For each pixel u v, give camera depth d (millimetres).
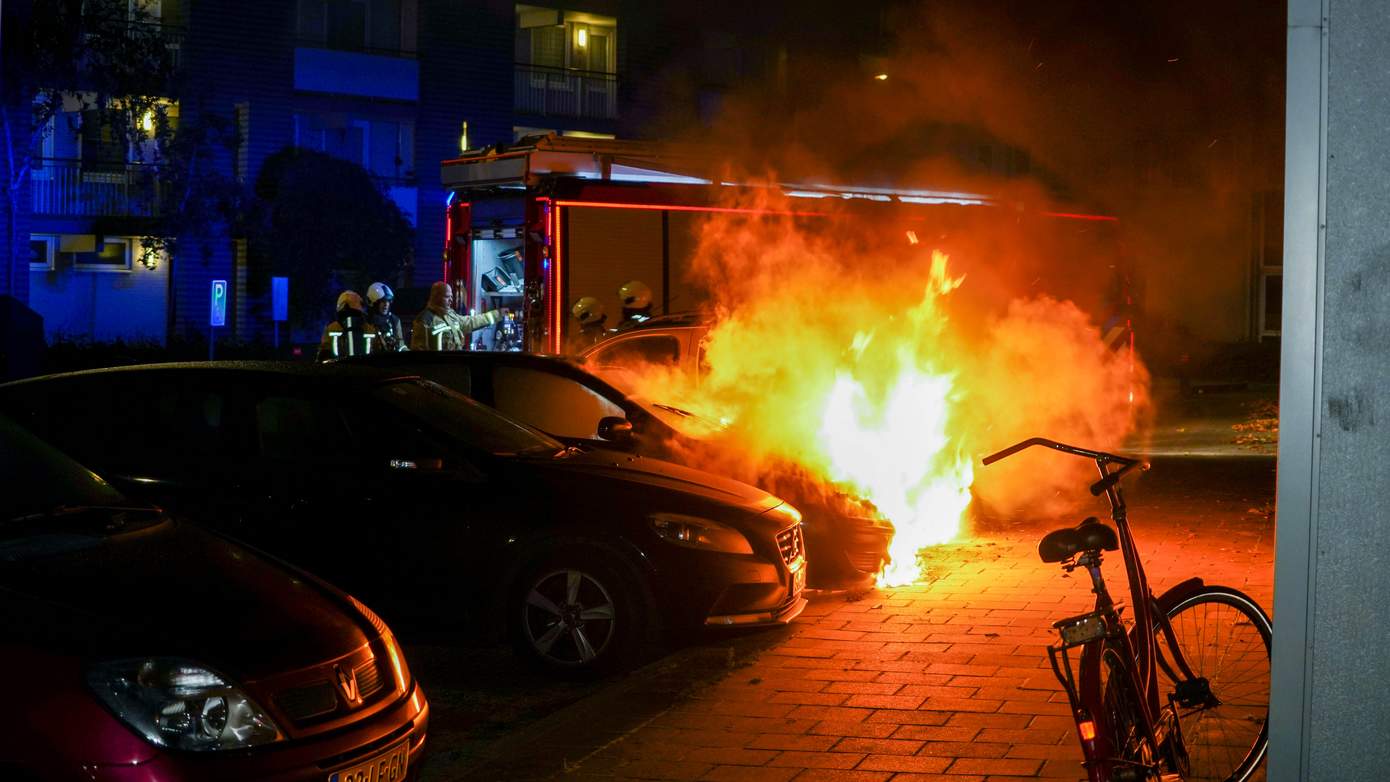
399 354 9734
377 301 16203
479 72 40312
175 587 4633
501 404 9523
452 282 18250
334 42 38406
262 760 4211
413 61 39062
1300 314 3180
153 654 4195
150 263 34875
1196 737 5043
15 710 3990
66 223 34781
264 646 4453
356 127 38781
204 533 5352
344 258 35500
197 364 7785
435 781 5660
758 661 7152
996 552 10719
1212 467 17328
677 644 7941
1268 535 11328
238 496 7449
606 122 42250
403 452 7508
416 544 7371
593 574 7297
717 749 5738
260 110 36844
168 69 33000
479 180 18078
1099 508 13633
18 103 31938
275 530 7441
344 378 7691
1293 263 3184
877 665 7023
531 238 17297
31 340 25109
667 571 7297
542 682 7469
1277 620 3221
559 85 41656
